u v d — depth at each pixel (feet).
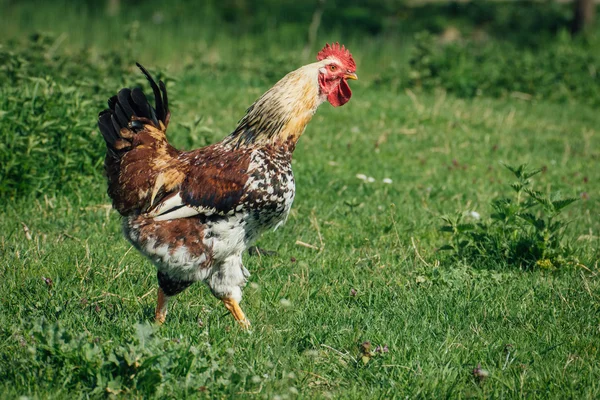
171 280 20.71
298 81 21.42
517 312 22.99
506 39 97.86
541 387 18.63
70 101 32.89
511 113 53.78
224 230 20.16
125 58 53.47
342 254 28.14
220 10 110.52
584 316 22.84
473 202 35.68
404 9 110.73
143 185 20.16
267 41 87.20
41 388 16.94
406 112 52.49
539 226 27.45
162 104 21.83
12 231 27.43
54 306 21.44
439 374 18.95
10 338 19.22
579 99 63.93
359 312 22.71
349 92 22.38
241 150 20.68
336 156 41.91
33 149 30.81
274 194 20.27
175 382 17.11
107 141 20.83
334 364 19.60
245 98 52.60
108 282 23.89
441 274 25.59
